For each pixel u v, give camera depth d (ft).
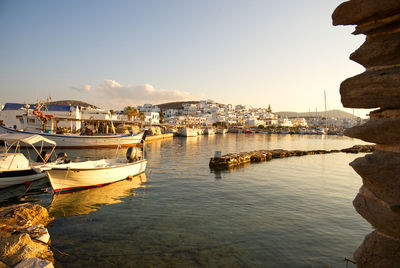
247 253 29.99
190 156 129.08
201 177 76.13
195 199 52.31
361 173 10.82
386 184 10.00
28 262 23.81
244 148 188.03
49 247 30.35
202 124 564.71
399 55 10.09
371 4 10.24
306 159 127.54
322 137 404.57
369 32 11.05
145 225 38.14
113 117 284.41
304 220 40.63
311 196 55.52
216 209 45.91
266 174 82.99
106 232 35.55
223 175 79.92
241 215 42.78
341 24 11.91
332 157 137.08
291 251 30.48
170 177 75.41
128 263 27.73
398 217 9.53
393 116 10.17
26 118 155.63
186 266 27.27
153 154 135.54
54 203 48.55
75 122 206.59
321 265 27.50
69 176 54.08
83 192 56.44
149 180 70.64
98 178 59.62
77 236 34.12
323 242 32.91
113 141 153.28
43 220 38.29
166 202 50.06
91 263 27.61
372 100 10.43
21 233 29.40
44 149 134.21
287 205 48.65
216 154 98.89
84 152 130.00
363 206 11.17
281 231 36.22
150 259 28.58
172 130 358.23
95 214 42.93
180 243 32.37
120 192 57.31
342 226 38.27
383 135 10.00
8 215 36.17
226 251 30.42
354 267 27.09
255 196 55.01
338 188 63.87
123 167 66.13
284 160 122.52
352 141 304.09
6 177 55.36
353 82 11.03
